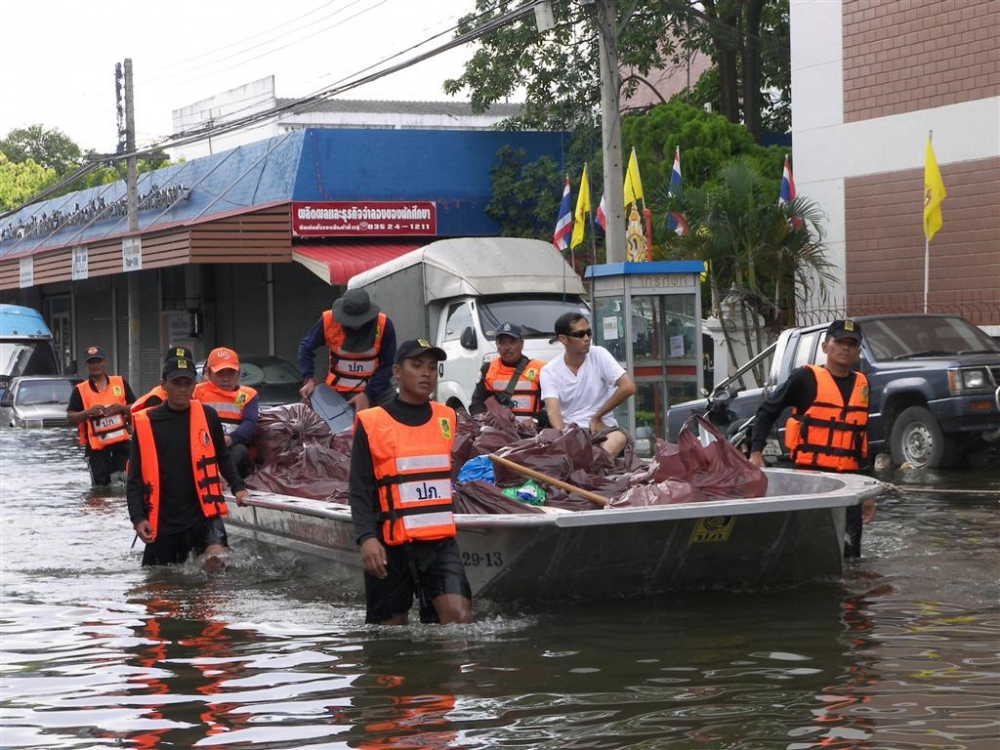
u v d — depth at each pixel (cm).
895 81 2038
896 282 2053
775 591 801
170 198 3444
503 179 2947
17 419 2812
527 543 740
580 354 1010
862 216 2097
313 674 624
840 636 665
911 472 1459
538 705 550
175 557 960
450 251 1956
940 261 1989
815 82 2158
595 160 2898
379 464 697
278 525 954
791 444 925
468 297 1898
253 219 2795
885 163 2056
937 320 1585
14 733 543
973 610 724
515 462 852
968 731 494
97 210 3912
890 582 818
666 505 768
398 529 695
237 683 613
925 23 1986
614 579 781
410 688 589
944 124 1972
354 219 2844
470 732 514
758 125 2916
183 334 3734
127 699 592
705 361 2266
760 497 811
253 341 3466
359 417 698
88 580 927
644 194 2478
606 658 633
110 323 4228
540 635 690
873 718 514
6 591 885
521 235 2970
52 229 4188
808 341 1532
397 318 2084
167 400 954
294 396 2173
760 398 1584
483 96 3025
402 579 708
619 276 1750
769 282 2175
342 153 2894
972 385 1444
